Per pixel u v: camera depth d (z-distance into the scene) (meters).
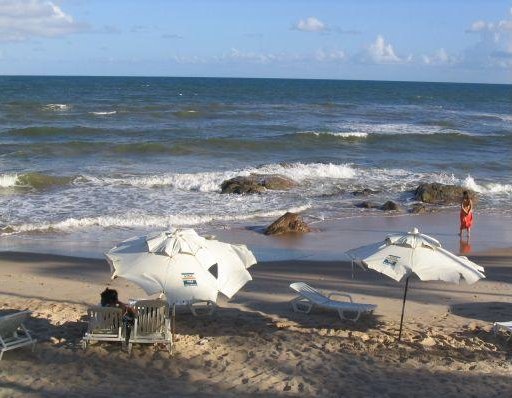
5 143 36.09
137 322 9.21
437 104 90.19
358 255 9.48
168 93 102.38
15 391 7.88
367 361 9.11
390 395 8.02
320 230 19.92
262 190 25.44
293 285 11.95
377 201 24.78
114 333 9.30
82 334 9.87
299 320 11.16
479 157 36.47
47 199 23.28
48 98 80.56
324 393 8.02
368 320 11.22
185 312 11.35
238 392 7.99
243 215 21.53
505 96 126.12
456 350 9.71
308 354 9.30
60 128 42.19
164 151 35.62
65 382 8.18
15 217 20.47
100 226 19.61
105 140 39.12
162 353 9.12
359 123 53.38
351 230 20.05
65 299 12.28
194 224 20.25
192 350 9.33
